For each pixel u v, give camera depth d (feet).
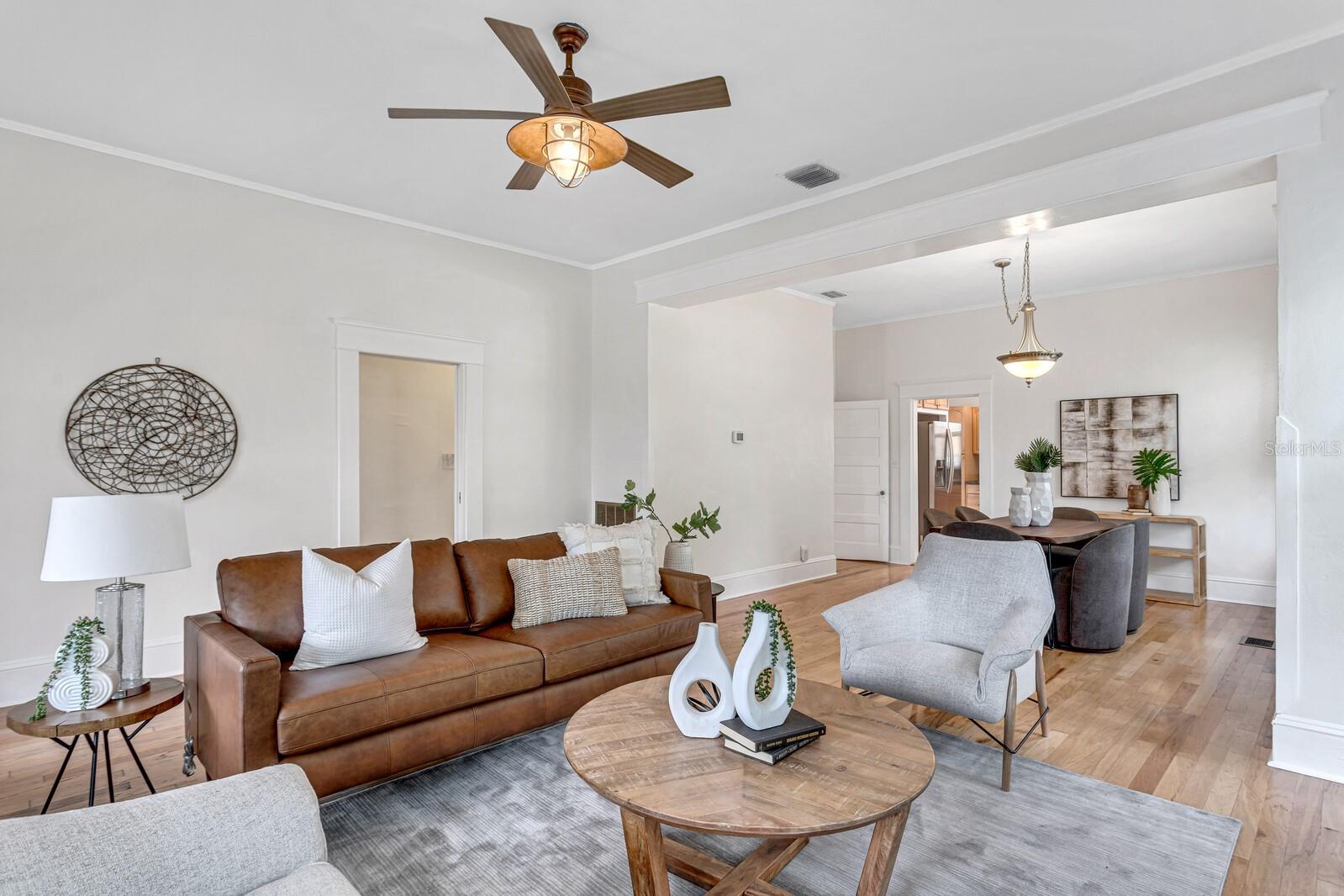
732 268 15.46
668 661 11.23
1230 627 16.24
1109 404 20.86
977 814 7.79
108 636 7.38
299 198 13.71
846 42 8.75
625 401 18.07
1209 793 8.29
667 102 7.28
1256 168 9.32
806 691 7.89
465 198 14.01
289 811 4.38
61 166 11.25
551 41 8.71
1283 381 8.87
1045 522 16.74
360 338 14.53
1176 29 8.52
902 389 25.84
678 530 15.81
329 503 14.08
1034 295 22.12
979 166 11.60
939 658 8.87
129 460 11.85
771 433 21.29
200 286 12.58
